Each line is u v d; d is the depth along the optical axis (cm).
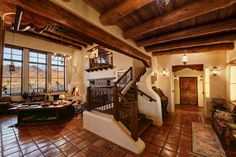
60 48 871
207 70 562
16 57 699
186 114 604
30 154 277
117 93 340
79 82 878
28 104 536
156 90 582
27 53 729
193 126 441
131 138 301
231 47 436
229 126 293
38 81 787
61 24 194
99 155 274
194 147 303
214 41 379
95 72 780
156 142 330
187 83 848
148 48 495
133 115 303
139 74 595
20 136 367
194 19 281
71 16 202
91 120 402
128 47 373
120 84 616
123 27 320
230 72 471
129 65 598
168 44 448
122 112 390
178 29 335
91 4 224
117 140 320
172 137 358
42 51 793
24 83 720
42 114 498
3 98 624
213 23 291
